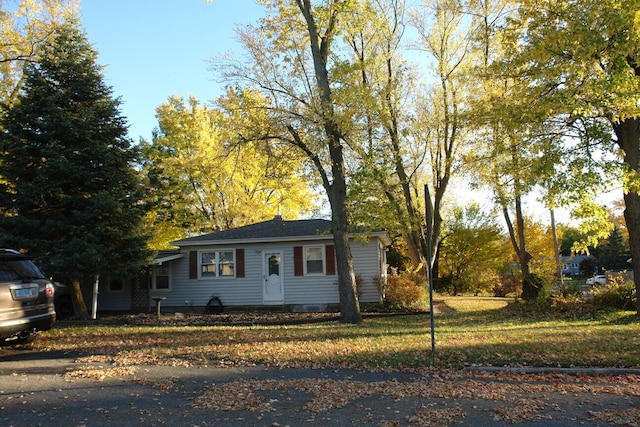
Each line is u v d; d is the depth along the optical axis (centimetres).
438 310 2094
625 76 1172
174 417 615
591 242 1369
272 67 1620
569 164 1354
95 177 1778
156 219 3061
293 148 1677
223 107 1627
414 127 2209
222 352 1061
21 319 991
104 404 675
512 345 1057
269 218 3206
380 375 836
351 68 1625
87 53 1856
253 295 2294
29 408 657
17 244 1652
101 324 1622
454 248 3897
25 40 2020
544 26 1316
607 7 1164
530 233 3719
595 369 828
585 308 1762
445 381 785
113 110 1848
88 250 1650
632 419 584
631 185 1296
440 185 2470
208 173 2942
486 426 570
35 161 1742
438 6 2253
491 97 1777
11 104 1969
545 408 634
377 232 2167
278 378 821
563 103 1225
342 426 575
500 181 1948
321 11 1638
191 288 2347
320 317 1755
